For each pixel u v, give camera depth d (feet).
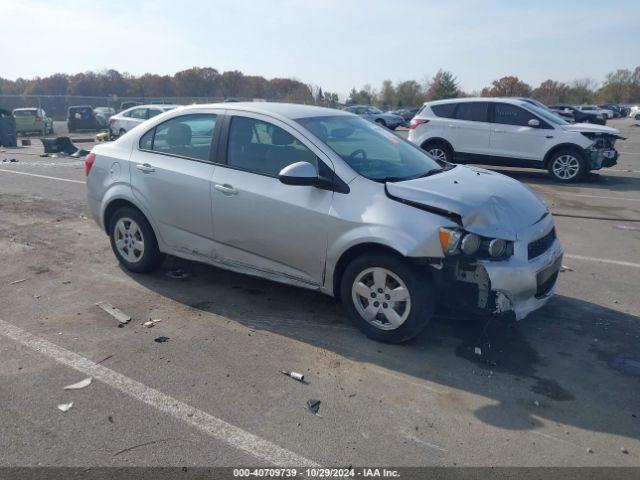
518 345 13.83
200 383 11.94
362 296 13.74
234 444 9.97
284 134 14.79
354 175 13.70
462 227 12.35
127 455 9.65
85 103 125.59
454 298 12.75
